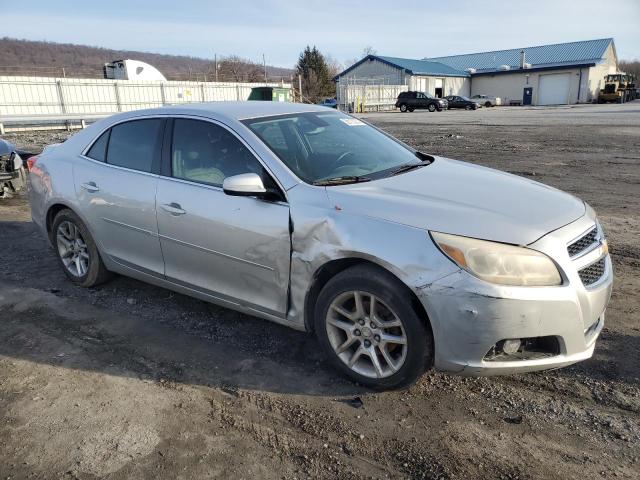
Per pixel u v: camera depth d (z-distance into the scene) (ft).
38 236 21.76
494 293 8.83
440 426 9.51
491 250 9.00
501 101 201.98
